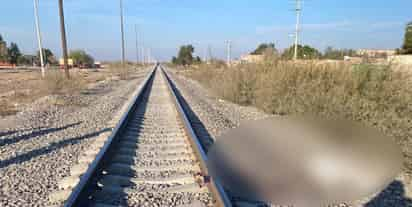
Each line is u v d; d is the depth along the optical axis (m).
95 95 16.12
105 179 4.34
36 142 6.54
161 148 6.04
